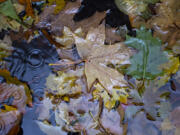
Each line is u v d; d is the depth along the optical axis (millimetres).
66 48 604
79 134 565
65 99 579
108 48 586
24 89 588
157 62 582
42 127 574
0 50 609
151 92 575
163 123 563
